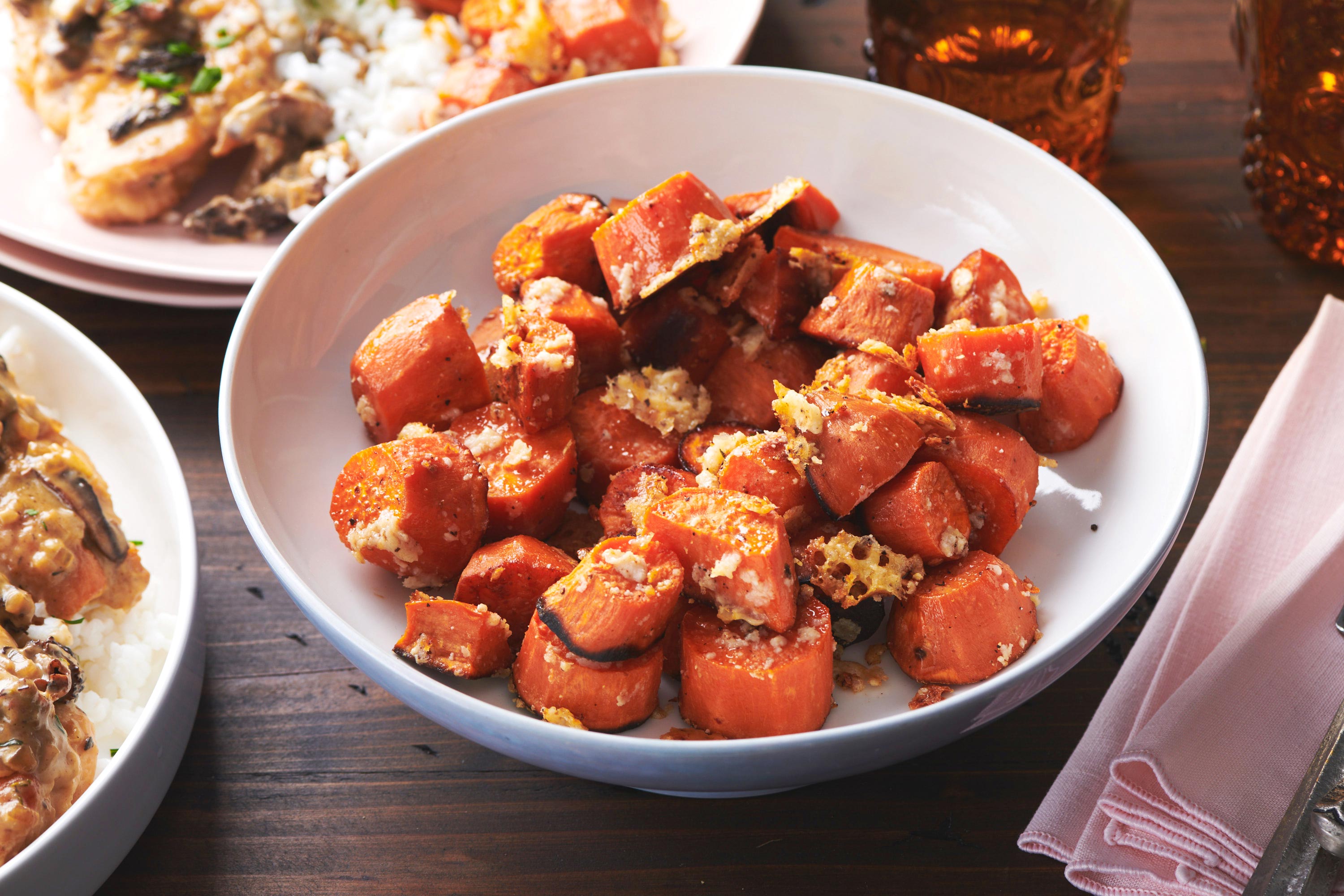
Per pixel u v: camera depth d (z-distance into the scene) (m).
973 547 0.53
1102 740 0.53
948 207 0.59
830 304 0.54
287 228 0.64
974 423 0.53
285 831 0.53
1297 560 0.54
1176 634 0.54
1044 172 0.57
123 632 0.55
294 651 0.56
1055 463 0.55
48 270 0.61
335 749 0.54
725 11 0.67
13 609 0.53
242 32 0.65
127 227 0.64
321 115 0.65
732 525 0.50
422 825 0.53
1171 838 0.51
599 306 0.55
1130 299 0.56
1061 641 0.50
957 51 0.62
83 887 0.50
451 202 0.58
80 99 0.65
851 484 0.51
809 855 0.52
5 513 0.53
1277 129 0.62
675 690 0.52
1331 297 0.60
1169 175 0.66
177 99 0.64
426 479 0.51
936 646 0.51
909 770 0.54
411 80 0.66
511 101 0.58
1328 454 0.57
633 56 0.65
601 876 0.52
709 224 0.54
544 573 0.51
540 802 0.53
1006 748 0.54
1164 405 0.54
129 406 0.56
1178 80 0.69
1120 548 0.53
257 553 0.58
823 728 0.51
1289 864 0.49
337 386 0.56
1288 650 0.53
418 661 0.51
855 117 0.59
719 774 0.49
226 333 0.63
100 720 0.54
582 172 0.59
